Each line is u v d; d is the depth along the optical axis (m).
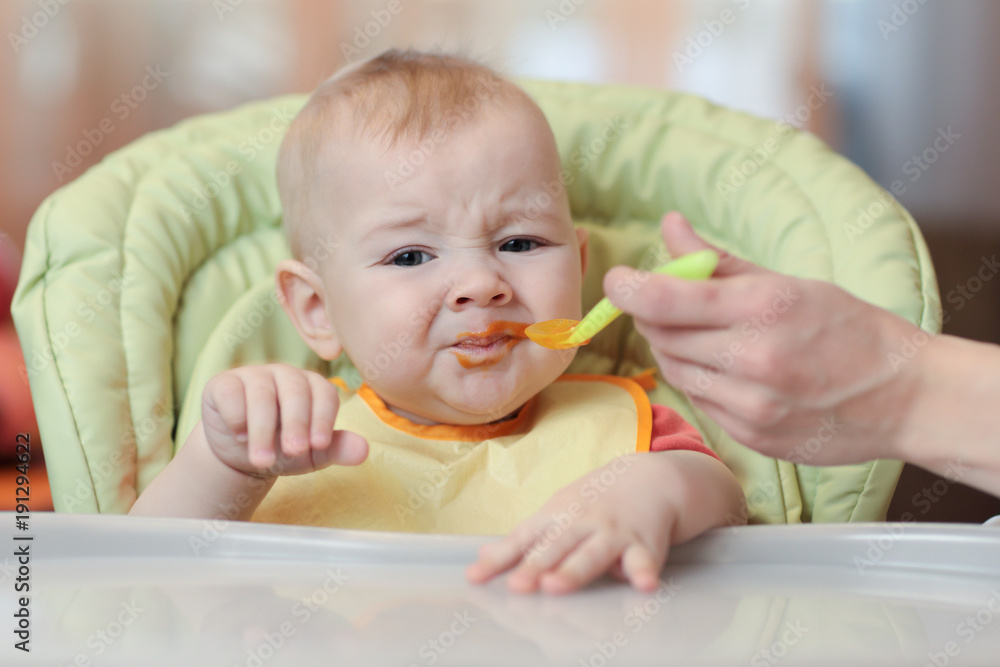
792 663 0.41
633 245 1.20
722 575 0.56
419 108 0.97
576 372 1.21
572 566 0.54
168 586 0.53
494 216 0.94
